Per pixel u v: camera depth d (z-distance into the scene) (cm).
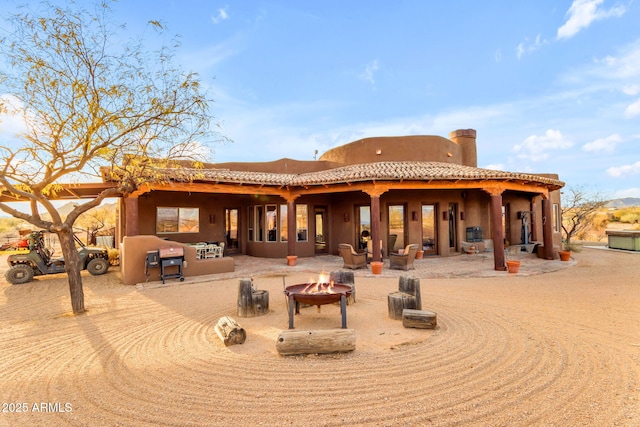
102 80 635
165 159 727
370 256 1388
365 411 295
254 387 344
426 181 1141
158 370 391
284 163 1730
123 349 461
